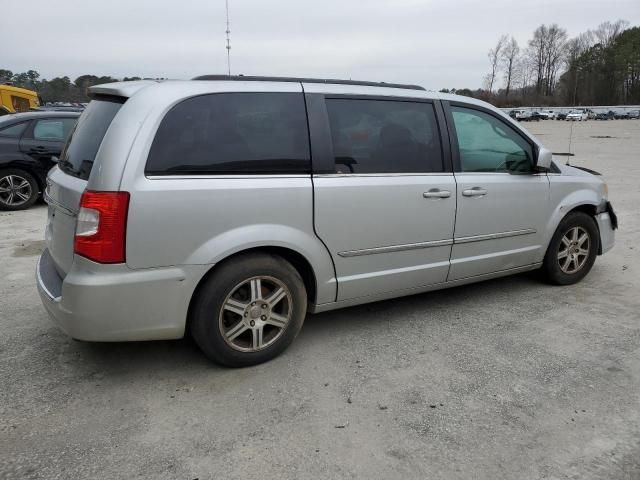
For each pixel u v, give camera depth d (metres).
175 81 3.11
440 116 3.98
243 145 3.15
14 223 7.46
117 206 2.77
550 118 68.81
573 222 4.82
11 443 2.58
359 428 2.73
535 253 4.64
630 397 3.04
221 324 3.16
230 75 3.30
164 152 2.92
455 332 3.91
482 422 2.79
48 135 8.63
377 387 3.13
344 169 3.49
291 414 2.85
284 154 3.27
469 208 4.07
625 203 9.27
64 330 2.96
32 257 5.75
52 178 3.39
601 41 100.38
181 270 2.97
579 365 3.41
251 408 2.90
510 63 97.12
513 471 2.42
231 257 3.16
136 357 3.47
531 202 4.46
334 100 3.52
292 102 3.36
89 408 2.89
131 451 2.53
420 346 3.67
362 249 3.60
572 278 4.97
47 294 3.05
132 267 2.85
